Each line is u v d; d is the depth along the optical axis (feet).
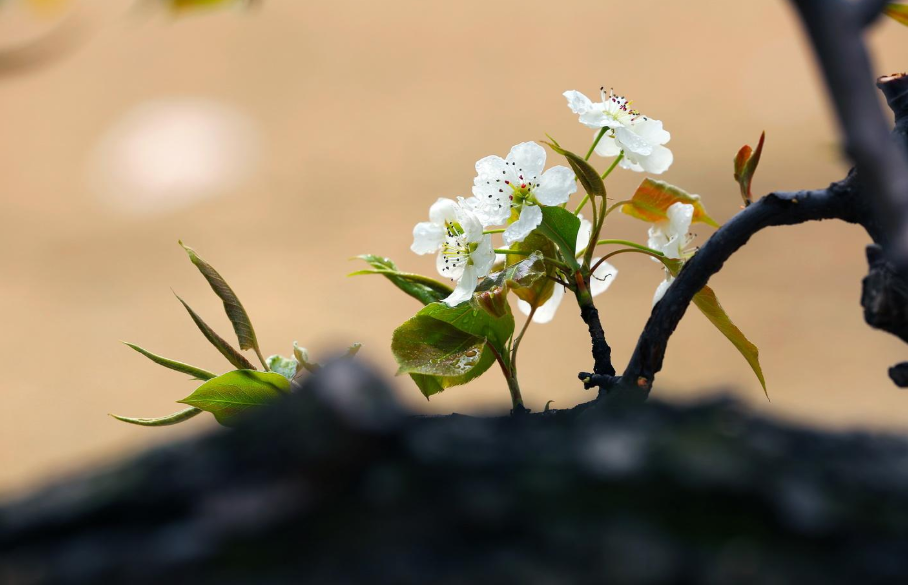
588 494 6.52
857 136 5.04
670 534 6.29
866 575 6.03
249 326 7.35
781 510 6.34
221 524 6.49
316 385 6.84
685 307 7.19
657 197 7.41
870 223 7.12
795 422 6.88
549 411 7.22
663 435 6.85
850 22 5.12
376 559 6.25
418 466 6.72
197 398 7.32
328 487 6.61
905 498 6.45
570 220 7.36
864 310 7.09
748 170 7.30
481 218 7.38
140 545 6.51
